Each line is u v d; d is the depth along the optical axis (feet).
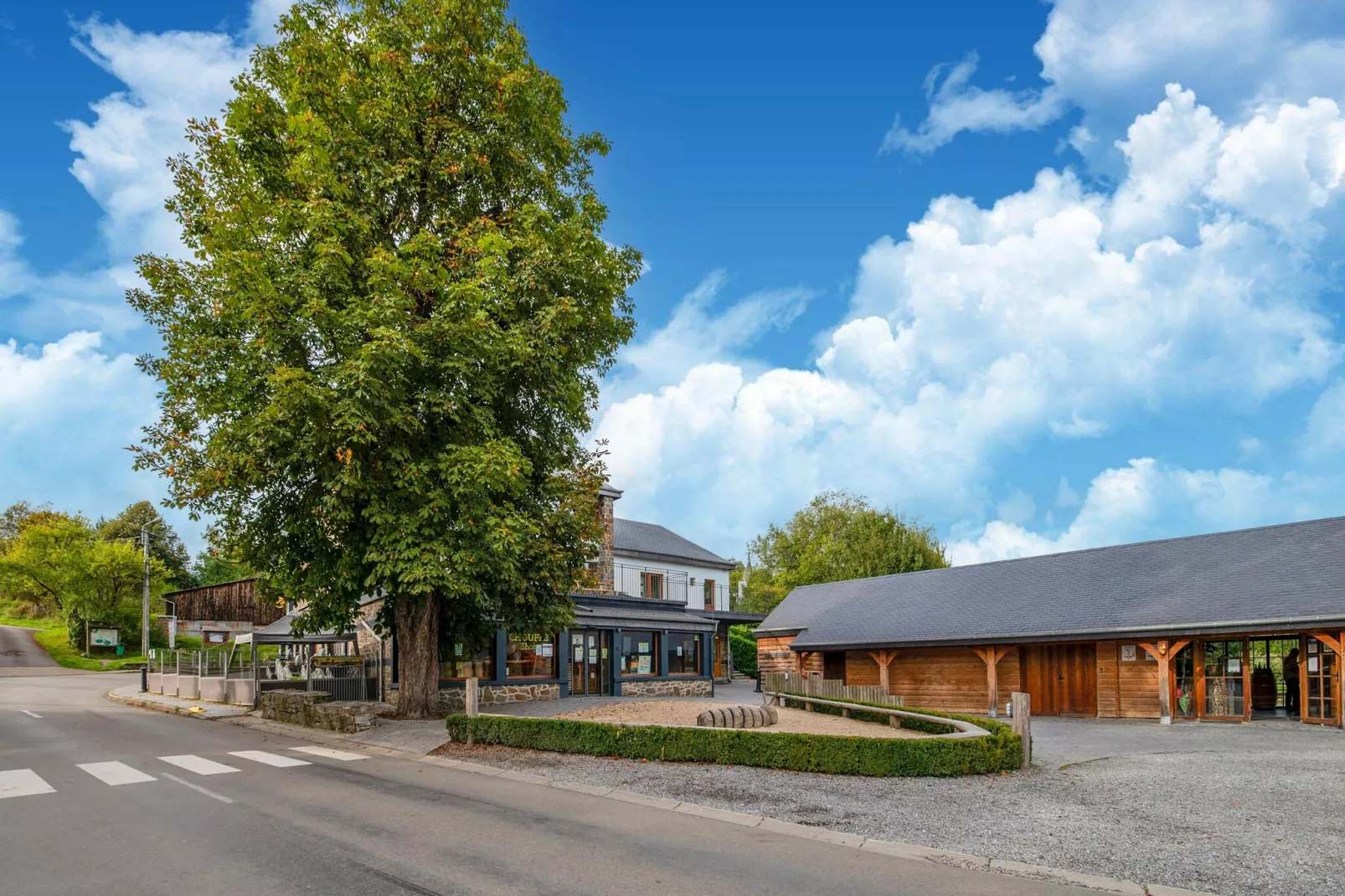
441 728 52.90
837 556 158.30
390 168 53.83
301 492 56.13
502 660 74.95
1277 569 63.21
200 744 48.14
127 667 153.17
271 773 37.63
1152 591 68.69
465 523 51.13
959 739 35.99
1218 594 63.21
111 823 27.27
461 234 52.49
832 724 58.39
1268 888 21.26
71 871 21.95
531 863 23.02
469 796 32.89
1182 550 74.38
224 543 58.44
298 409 46.85
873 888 21.07
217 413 51.42
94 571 166.81
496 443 49.70
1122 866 23.12
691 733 39.24
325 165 51.16
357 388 45.65
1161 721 61.67
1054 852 24.52
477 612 63.57
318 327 49.11
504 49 56.59
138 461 52.44
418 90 54.80
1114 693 68.49
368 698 73.10
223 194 54.08
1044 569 83.87
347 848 24.30
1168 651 62.49
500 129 57.36
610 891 20.57
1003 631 72.54
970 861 23.63
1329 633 55.83
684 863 23.17
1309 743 47.34
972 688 79.51
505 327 55.06
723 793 32.76
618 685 86.74
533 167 59.31
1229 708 61.41
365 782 35.63
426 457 52.13
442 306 50.49
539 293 54.95
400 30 55.21
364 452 50.44
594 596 90.27
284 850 24.07
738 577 217.97
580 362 61.46
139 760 41.65
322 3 56.08
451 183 56.95
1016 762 37.63
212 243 51.03
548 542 60.29
